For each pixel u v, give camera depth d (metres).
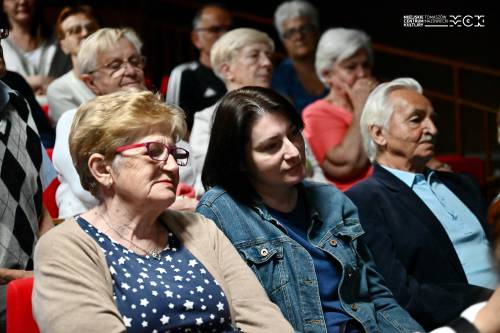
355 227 3.21
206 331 2.64
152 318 2.55
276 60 7.90
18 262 3.21
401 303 3.38
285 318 2.93
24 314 2.64
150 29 7.91
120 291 2.57
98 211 2.74
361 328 3.05
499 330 1.77
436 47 9.01
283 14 6.11
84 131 2.69
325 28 9.51
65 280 2.51
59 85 4.85
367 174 4.89
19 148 3.30
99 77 4.35
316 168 4.74
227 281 2.79
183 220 2.87
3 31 3.31
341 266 3.10
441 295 3.37
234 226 3.04
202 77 5.86
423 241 3.60
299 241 3.10
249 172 3.10
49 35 5.88
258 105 3.05
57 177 4.05
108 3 7.90
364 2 9.40
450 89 8.91
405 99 3.85
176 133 2.78
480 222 3.87
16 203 3.23
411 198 3.69
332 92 5.18
